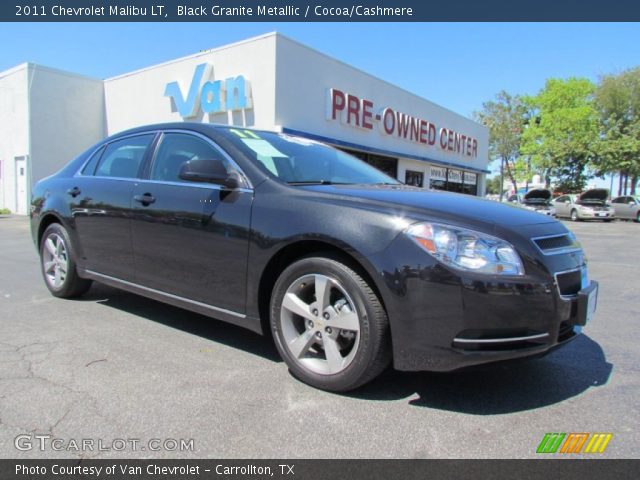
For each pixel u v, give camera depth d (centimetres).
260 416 245
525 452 218
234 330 381
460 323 235
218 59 1431
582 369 318
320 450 217
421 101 2047
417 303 241
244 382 284
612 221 2741
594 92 3825
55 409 247
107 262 404
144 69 1672
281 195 295
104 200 401
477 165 2680
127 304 454
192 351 333
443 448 220
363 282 257
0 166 1823
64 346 338
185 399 261
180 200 340
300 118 1389
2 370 294
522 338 239
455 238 242
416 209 261
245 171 317
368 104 1662
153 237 357
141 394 266
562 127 3884
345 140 1579
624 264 855
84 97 1808
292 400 263
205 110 1446
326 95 1483
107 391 269
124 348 336
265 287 301
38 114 1691
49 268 479
